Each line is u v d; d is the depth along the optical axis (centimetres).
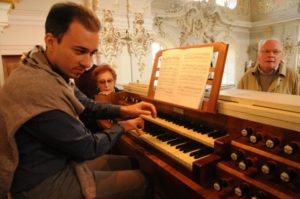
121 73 476
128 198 102
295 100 89
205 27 635
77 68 87
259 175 79
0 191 77
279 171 74
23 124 75
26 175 81
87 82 227
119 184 101
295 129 73
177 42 598
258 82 217
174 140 119
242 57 764
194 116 120
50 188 85
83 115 134
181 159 99
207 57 107
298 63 683
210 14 635
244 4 727
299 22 657
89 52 85
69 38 79
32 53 88
